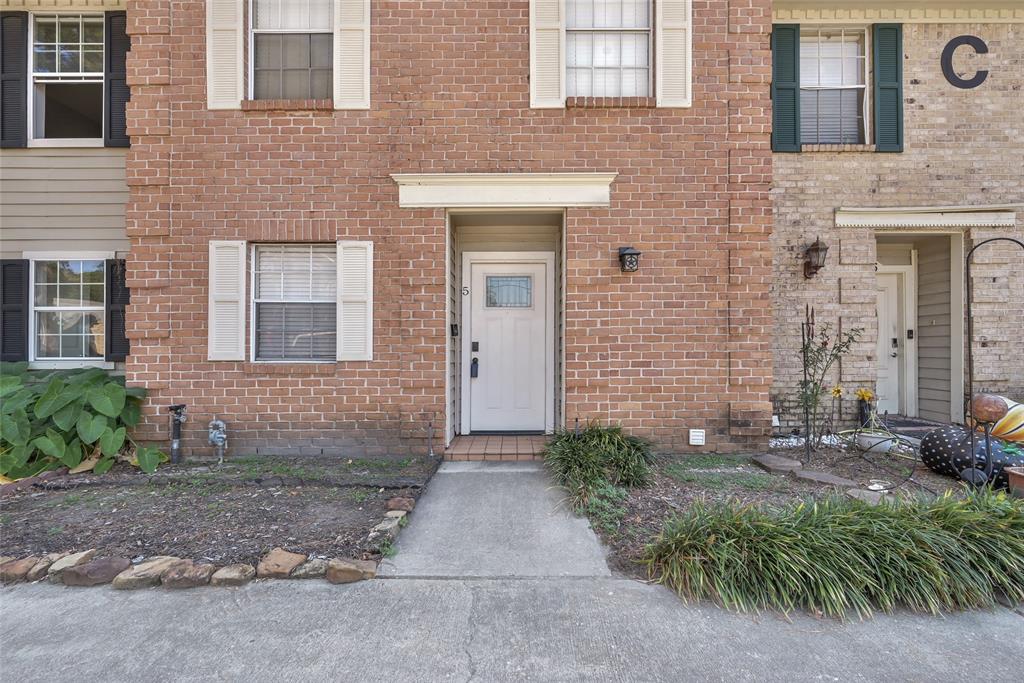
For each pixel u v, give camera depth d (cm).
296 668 237
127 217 543
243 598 292
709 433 548
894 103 654
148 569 308
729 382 548
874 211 648
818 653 247
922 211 647
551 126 547
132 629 265
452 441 597
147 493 432
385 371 550
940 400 707
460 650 249
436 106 547
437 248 547
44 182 648
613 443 483
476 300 648
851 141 678
